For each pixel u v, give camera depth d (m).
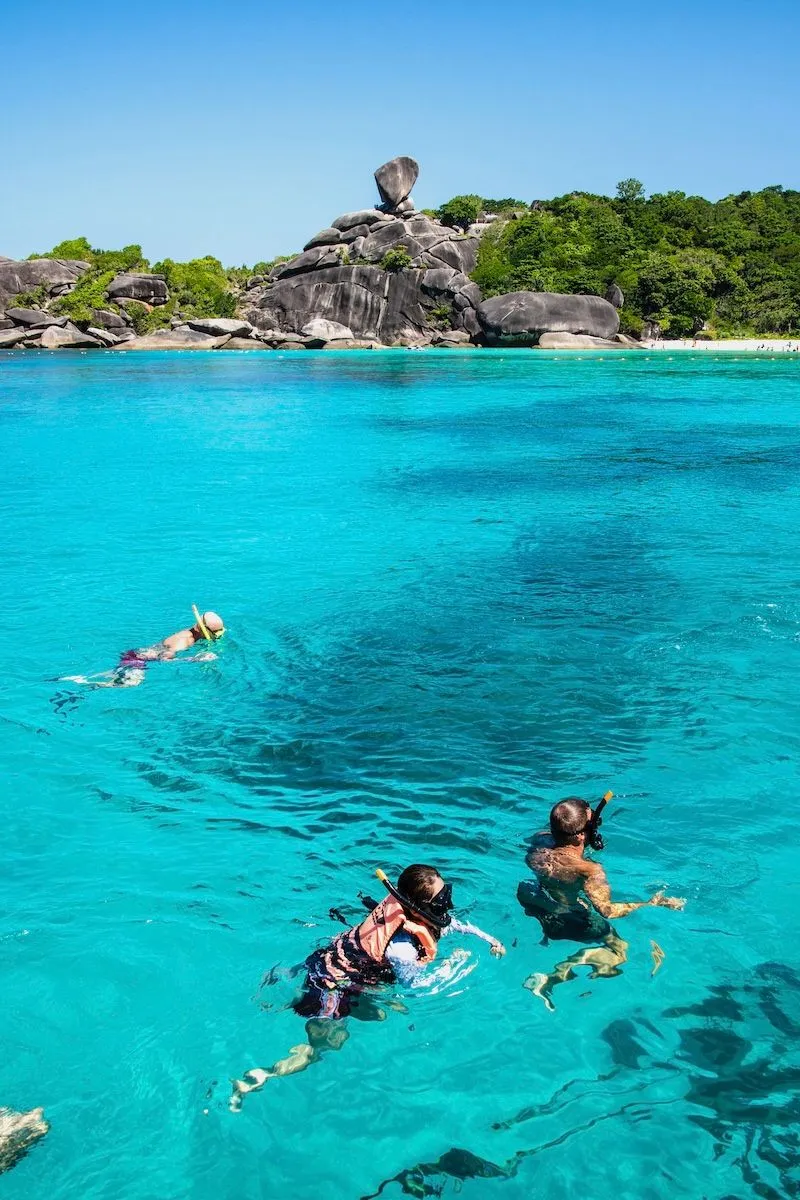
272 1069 3.74
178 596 10.13
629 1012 4.04
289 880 5.04
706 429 24.44
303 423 25.75
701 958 4.38
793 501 14.88
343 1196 3.19
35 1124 3.48
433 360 56.09
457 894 4.88
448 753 6.48
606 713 7.08
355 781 6.13
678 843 5.34
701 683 7.59
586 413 28.31
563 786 6.03
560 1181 3.24
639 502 14.93
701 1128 3.44
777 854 5.23
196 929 4.62
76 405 30.55
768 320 77.31
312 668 8.06
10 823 5.64
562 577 10.65
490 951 4.44
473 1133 3.42
